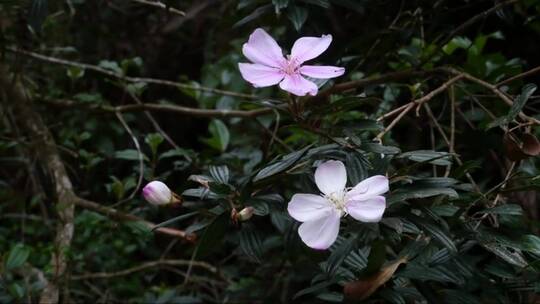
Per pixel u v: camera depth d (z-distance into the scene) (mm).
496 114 1127
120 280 1371
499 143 1057
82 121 1530
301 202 816
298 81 843
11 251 1102
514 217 987
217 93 1296
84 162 1356
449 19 1248
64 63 1289
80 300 1347
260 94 1396
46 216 1391
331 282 908
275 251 1229
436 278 879
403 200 839
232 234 1084
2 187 1595
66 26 1598
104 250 1358
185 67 1831
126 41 1730
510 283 924
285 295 1216
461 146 1121
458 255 899
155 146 1188
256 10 992
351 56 1147
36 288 1164
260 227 1224
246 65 848
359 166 856
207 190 888
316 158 883
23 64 1353
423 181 856
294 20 947
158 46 1774
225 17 1155
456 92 1162
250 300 1222
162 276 1525
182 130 1817
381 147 870
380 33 1091
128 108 1279
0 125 1456
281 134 1348
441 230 846
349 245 841
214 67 1497
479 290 972
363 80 1108
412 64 1136
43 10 999
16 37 1269
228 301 1230
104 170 1549
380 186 812
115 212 1206
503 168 1160
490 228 882
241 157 1218
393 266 869
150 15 1689
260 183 905
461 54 1284
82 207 1293
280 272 1216
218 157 1219
